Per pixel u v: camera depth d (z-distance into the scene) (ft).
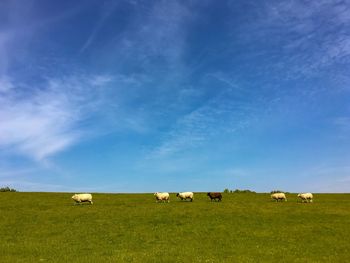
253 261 90.99
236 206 175.01
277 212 158.40
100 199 207.10
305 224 136.15
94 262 89.45
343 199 211.20
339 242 111.65
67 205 179.52
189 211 159.22
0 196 217.36
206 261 90.58
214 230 126.72
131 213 154.61
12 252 99.60
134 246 106.73
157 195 196.54
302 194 200.75
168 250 101.71
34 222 137.59
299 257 95.71
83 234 120.57
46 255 96.89
